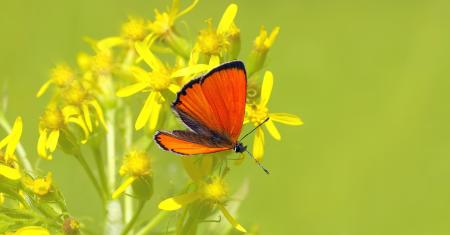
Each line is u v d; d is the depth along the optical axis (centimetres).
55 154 81
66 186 80
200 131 67
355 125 97
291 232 87
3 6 96
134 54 73
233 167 87
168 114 71
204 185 69
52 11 97
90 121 70
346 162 93
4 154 70
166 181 71
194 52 70
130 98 72
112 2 99
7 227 69
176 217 70
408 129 96
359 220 90
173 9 71
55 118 70
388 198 91
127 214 71
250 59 70
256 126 69
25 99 90
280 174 91
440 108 97
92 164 76
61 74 72
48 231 69
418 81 99
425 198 92
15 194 69
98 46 73
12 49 94
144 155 69
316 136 96
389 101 98
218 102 67
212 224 72
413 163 94
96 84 72
